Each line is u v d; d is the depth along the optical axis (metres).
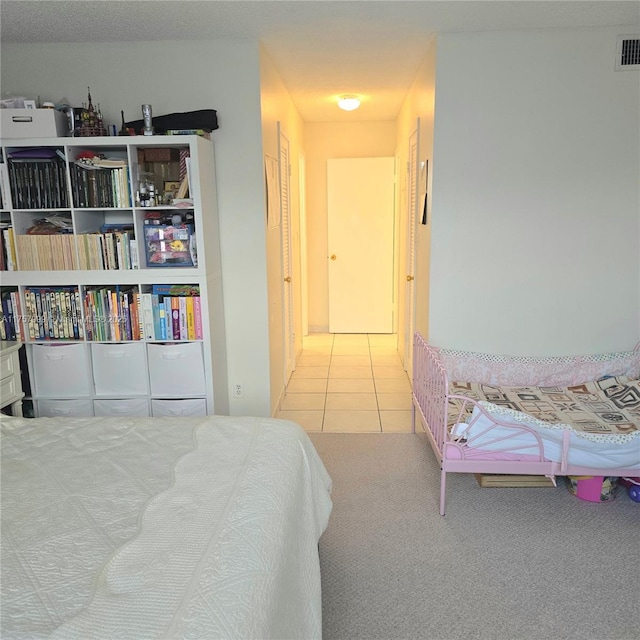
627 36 3.03
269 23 2.87
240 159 3.27
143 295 3.09
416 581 2.14
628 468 2.51
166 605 1.16
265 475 1.74
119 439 2.02
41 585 1.23
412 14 2.77
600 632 1.88
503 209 3.26
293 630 1.44
